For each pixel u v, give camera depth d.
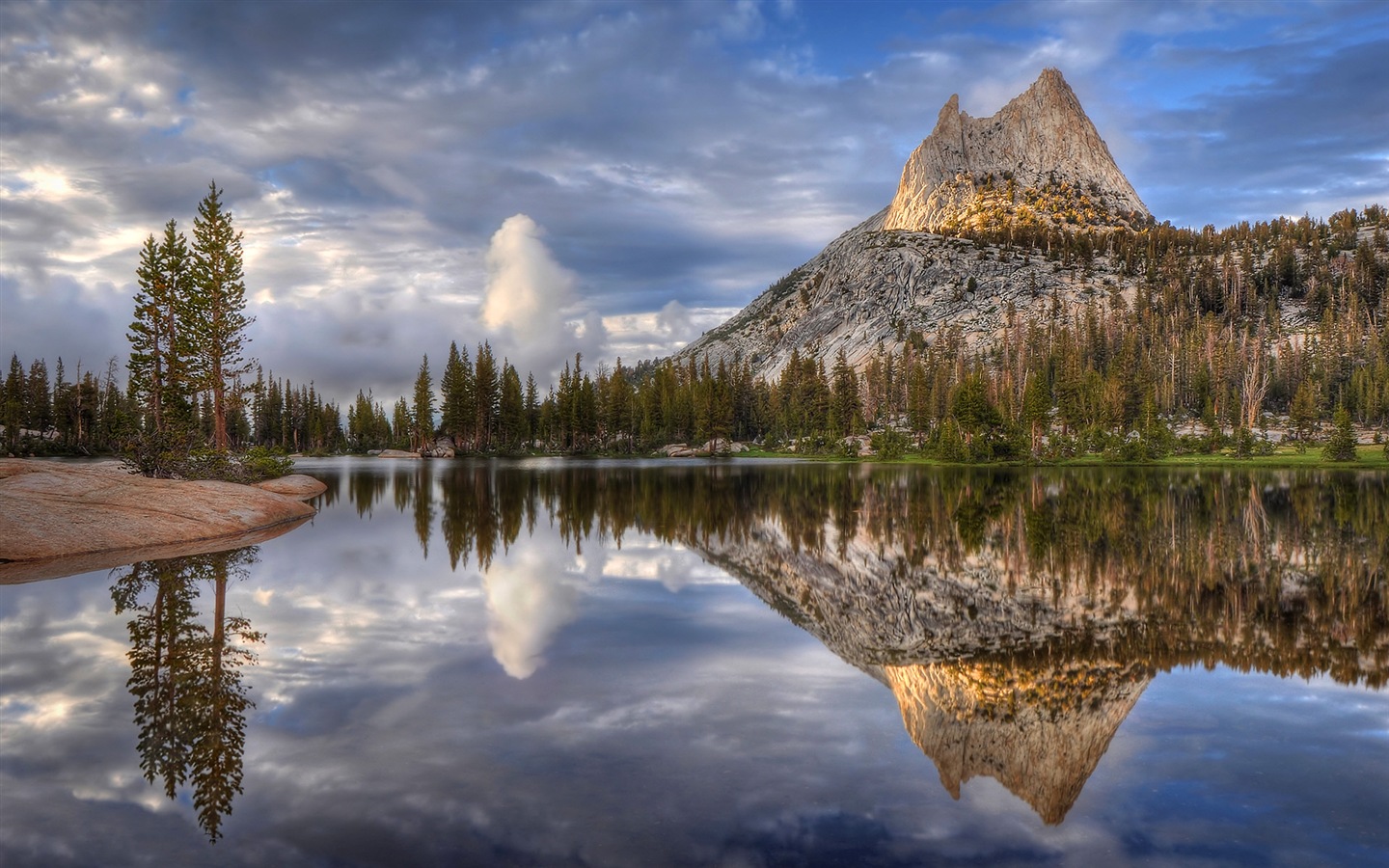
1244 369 146.12
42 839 5.46
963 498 40.41
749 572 17.83
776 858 5.27
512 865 5.12
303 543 22.08
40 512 19.91
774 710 8.48
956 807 6.15
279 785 6.38
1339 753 7.46
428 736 7.52
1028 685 9.67
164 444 33.38
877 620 13.19
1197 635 12.38
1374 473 71.00
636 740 7.49
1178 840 5.70
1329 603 14.87
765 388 164.88
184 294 46.28
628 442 131.00
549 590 15.38
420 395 127.81
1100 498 40.66
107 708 8.26
